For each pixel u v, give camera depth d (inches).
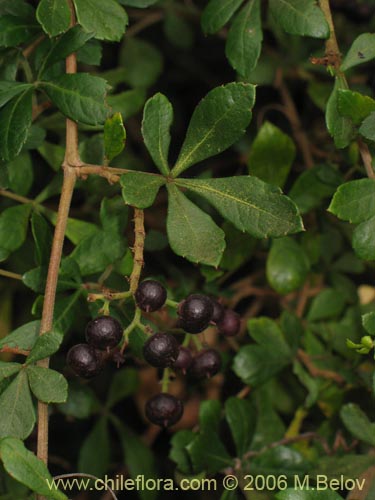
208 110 10.9
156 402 11.8
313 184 13.1
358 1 14.2
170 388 15.3
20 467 10.1
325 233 13.9
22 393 10.5
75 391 13.4
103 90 11.0
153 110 11.0
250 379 13.1
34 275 11.4
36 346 10.6
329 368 13.5
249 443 12.9
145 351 10.9
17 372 10.6
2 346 10.8
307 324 13.7
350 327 13.7
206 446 12.5
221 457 12.6
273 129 12.8
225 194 10.9
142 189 10.9
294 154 12.9
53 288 10.7
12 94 11.2
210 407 12.7
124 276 11.9
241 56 11.7
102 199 12.6
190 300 10.9
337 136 11.2
